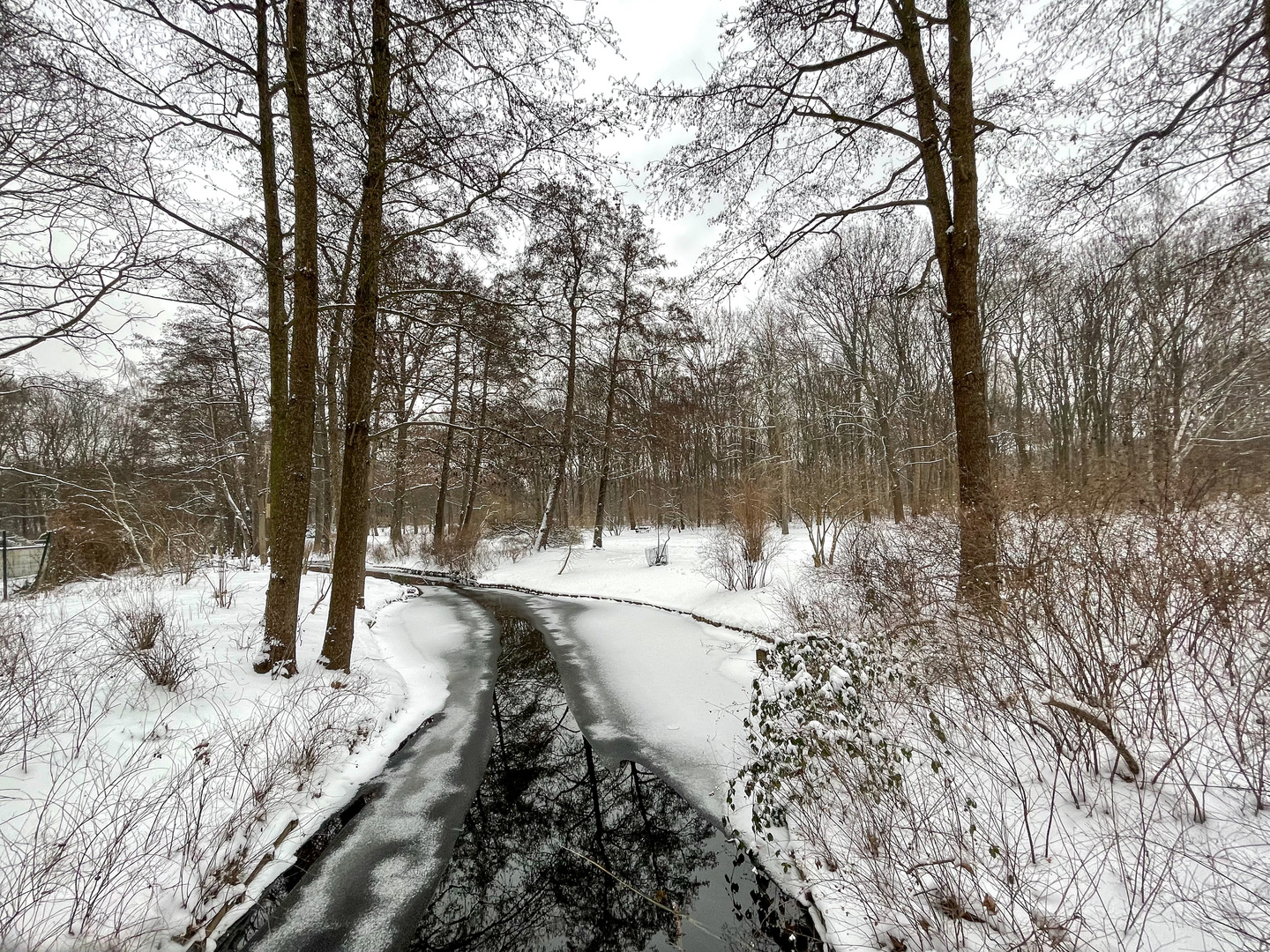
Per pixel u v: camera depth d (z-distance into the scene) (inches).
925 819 101.1
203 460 700.0
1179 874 78.7
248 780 145.8
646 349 710.5
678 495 1084.5
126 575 386.3
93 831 115.3
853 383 803.4
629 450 747.4
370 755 192.4
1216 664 110.8
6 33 178.1
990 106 235.5
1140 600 114.7
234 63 231.3
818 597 277.6
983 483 182.2
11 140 189.3
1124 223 240.8
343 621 239.5
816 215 239.9
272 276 240.4
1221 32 189.2
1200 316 264.1
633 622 395.5
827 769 130.3
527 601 514.6
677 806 161.0
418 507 1369.3
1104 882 83.2
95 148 205.2
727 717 217.3
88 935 97.7
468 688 275.0
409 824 154.9
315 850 143.1
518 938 112.5
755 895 121.6
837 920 103.8
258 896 123.6
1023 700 120.6
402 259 347.6
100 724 154.3
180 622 235.3
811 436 869.2
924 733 129.6
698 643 323.0
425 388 470.9
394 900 124.6
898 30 232.7
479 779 180.7
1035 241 259.0
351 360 242.7
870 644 157.6
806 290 698.2
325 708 195.2
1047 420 838.5
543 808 162.2
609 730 216.7
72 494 418.6
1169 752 101.1
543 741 208.4
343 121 262.7
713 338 987.3
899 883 99.0
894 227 614.2
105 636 191.8
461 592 580.1
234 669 205.9
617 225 602.2
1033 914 79.7
